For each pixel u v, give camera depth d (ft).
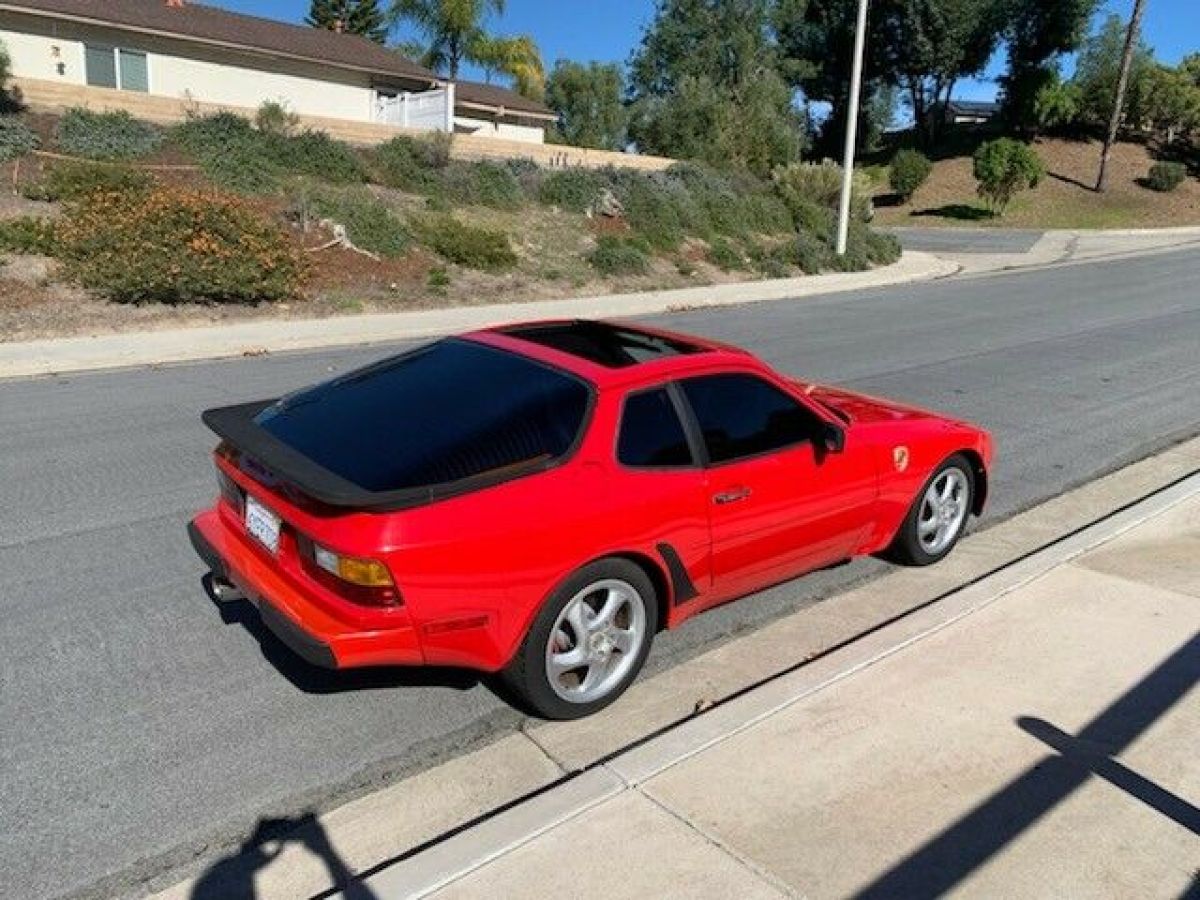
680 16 197.77
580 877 9.59
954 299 64.95
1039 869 9.73
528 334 14.93
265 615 11.95
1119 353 42.34
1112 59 173.88
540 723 12.91
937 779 11.18
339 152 69.46
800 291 69.36
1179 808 10.69
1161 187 156.66
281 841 10.52
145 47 91.91
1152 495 21.71
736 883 9.50
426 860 9.84
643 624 13.24
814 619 16.11
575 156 95.30
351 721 12.83
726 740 11.95
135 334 42.80
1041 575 16.96
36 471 23.31
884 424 16.79
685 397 13.50
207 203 51.13
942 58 181.16
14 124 57.98
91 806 10.98
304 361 39.37
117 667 14.01
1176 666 13.80
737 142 129.59
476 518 11.23
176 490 22.07
